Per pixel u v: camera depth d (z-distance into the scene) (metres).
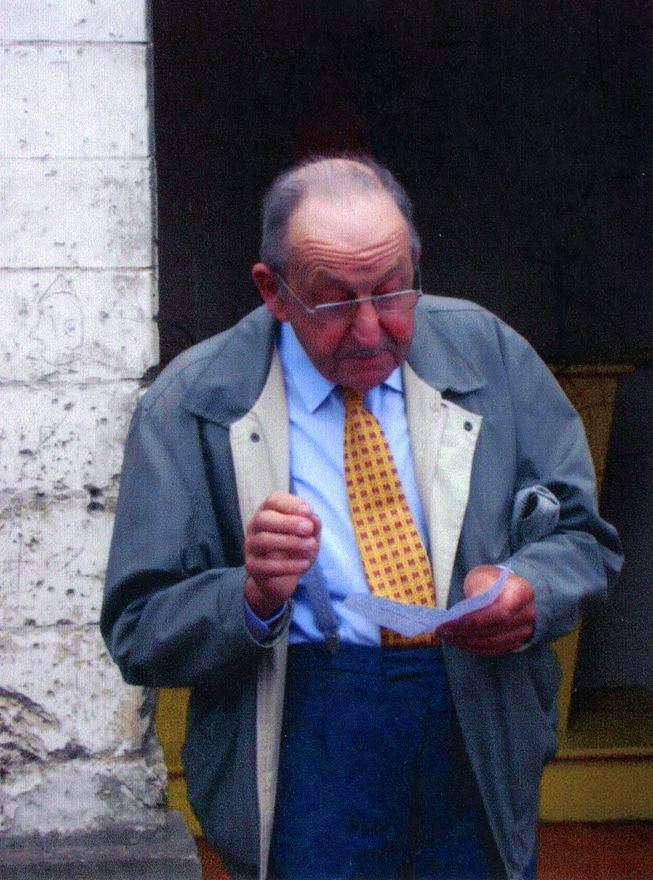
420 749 3.57
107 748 4.36
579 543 3.66
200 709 3.69
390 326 3.37
